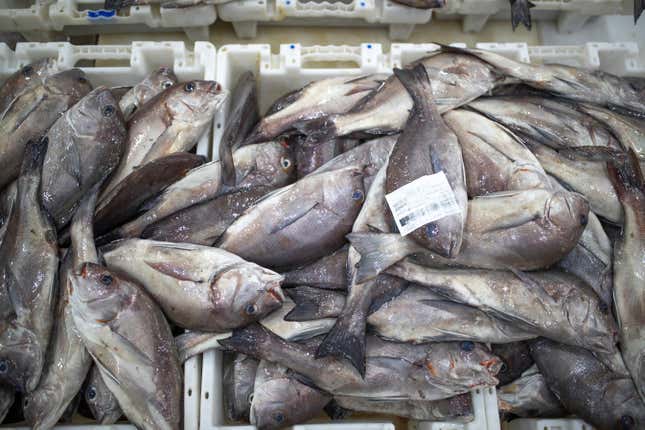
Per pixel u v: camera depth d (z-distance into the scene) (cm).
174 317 84
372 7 119
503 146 91
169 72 107
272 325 86
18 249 85
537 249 83
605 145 98
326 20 129
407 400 88
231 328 84
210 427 82
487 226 84
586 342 83
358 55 109
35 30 121
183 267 84
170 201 94
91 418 91
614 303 88
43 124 98
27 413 81
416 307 84
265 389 84
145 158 98
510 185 88
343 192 89
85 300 78
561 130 98
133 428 81
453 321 84
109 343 79
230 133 98
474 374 82
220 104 100
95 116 94
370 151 95
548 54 112
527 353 92
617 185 90
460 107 98
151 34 131
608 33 129
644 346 85
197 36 127
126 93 106
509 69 100
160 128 99
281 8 119
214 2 117
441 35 132
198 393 84
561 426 86
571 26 131
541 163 93
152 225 92
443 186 81
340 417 93
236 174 98
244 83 102
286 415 84
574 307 83
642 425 84
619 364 86
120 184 87
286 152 100
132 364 79
